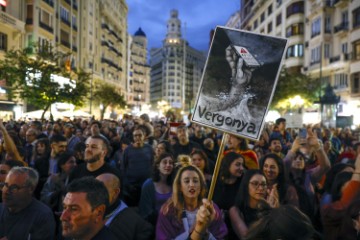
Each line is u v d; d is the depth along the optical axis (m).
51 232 3.32
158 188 4.93
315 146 5.42
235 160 4.66
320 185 5.35
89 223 2.19
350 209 2.78
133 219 3.68
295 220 2.17
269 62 3.42
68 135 10.48
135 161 6.86
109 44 63.25
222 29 3.54
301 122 19.77
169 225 3.72
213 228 3.70
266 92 3.39
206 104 3.49
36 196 5.66
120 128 13.27
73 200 2.18
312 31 41.62
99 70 57.00
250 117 3.39
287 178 4.62
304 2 44.97
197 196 3.81
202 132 11.55
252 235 2.32
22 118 25.16
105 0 59.62
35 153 6.77
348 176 3.94
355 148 7.68
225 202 4.57
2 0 25.47
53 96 24.30
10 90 24.97
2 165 4.34
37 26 34.03
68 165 5.16
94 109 51.81
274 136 9.88
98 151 4.66
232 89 3.45
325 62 38.19
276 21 52.25
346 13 36.22
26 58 24.94
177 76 169.38
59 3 40.53
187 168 3.89
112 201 3.63
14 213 3.30
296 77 36.53
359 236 2.64
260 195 3.84
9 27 30.11
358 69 31.92
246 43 3.48
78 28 46.94
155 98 185.12
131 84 106.75
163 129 13.34
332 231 3.13
